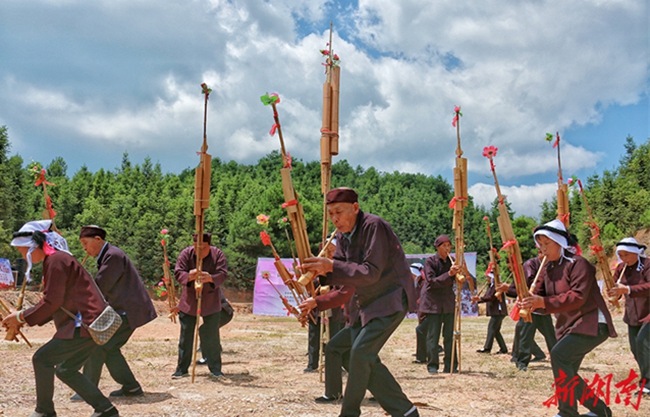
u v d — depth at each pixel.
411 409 4.15
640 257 6.48
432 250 73.94
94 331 4.24
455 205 7.38
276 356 9.32
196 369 7.46
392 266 4.22
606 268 6.27
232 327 17.09
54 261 4.22
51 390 4.30
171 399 5.29
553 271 4.84
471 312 19.39
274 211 38.59
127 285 5.43
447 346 7.64
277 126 4.43
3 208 31.94
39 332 12.59
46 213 5.99
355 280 3.92
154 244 40.38
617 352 10.06
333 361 5.02
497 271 9.62
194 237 6.91
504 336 14.01
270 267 22.80
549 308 4.52
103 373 7.02
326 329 6.38
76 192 55.81
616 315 18.44
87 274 4.39
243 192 54.53
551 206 53.41
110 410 4.48
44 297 4.18
